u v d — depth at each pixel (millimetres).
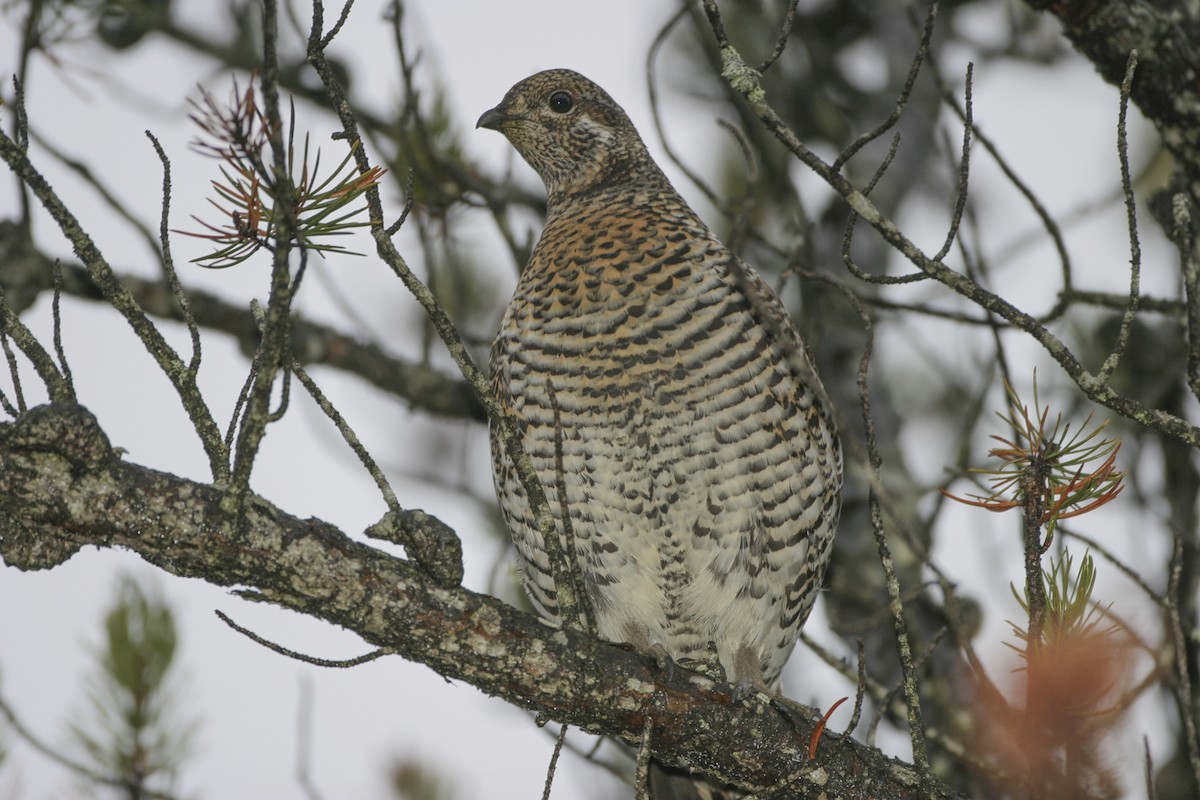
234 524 5277
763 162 10188
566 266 7980
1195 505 8758
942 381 11086
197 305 10094
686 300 7723
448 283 10586
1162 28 7430
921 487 10266
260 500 5363
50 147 8398
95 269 4969
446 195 9414
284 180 4633
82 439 5055
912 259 5418
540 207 11227
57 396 5180
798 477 7797
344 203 5172
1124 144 5324
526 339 7930
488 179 10109
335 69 10328
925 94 11547
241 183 5090
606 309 7777
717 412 7629
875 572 9984
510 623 5707
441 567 5473
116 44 10328
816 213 11516
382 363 10312
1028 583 5359
